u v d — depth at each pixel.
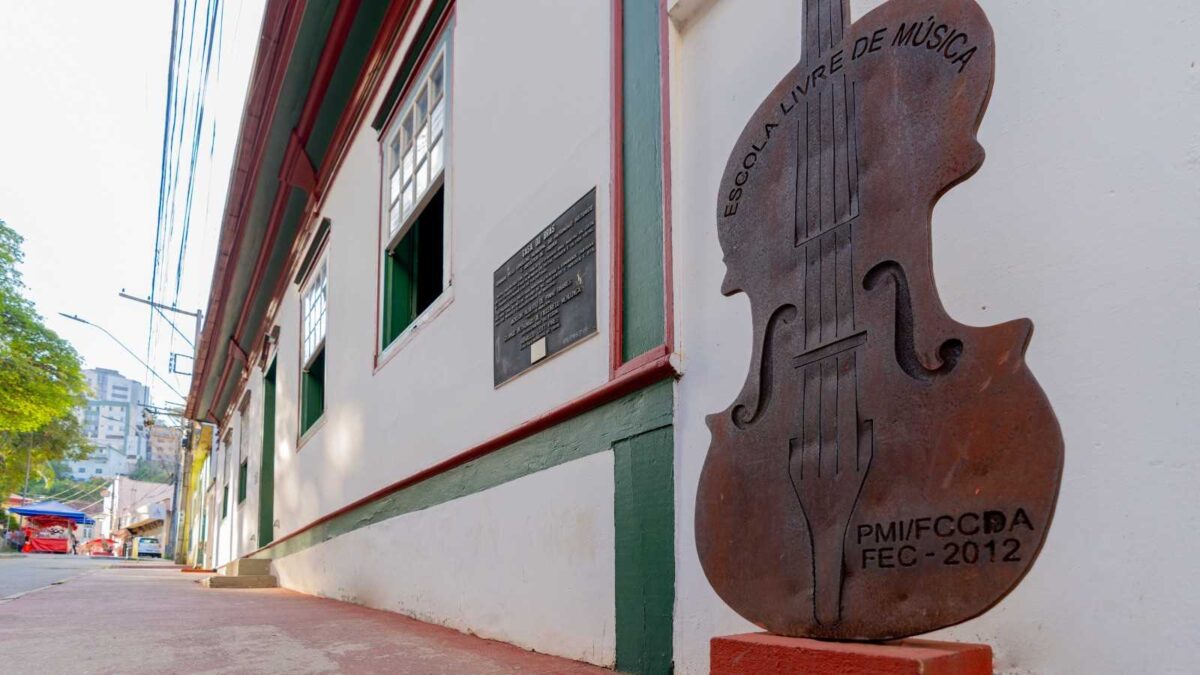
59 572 13.76
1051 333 1.40
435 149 5.09
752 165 1.86
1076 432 1.33
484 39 4.35
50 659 3.18
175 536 34.59
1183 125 1.24
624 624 2.58
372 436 5.99
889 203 1.46
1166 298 1.23
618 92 2.97
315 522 7.70
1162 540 1.19
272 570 10.47
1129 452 1.25
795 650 1.34
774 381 1.65
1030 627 1.36
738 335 2.24
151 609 5.67
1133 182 1.30
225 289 12.34
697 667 2.22
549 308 3.33
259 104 7.83
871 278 1.47
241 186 9.34
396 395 5.43
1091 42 1.40
